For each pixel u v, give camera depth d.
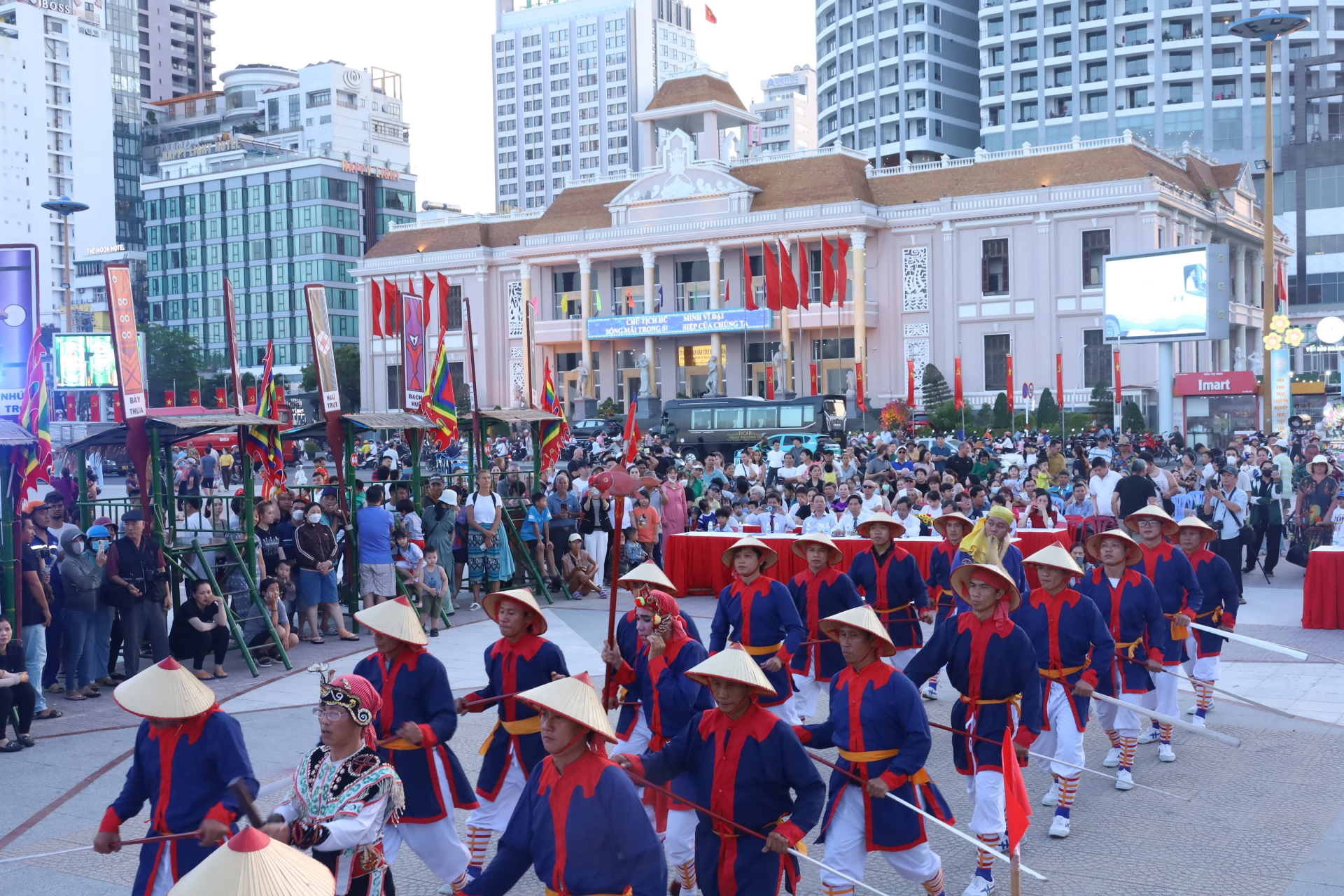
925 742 6.37
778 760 5.76
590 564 20.12
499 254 78.25
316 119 140.25
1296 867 7.73
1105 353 62.91
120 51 152.25
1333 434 35.41
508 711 7.29
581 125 188.12
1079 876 7.66
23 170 134.38
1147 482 18.77
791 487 22.94
